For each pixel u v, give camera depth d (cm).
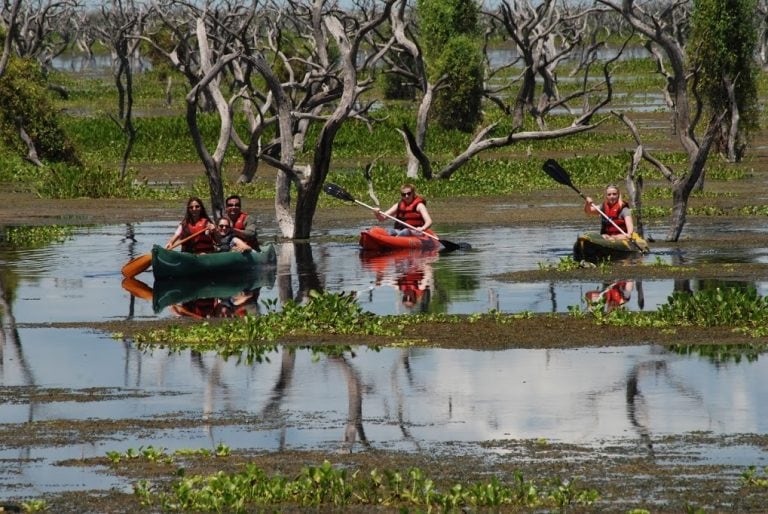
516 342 3891
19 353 3862
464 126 14062
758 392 3198
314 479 2403
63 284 5319
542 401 3150
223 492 2356
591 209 6088
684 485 2444
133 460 2681
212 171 6712
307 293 5016
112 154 12069
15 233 7144
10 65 11044
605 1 6681
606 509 2309
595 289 4916
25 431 2933
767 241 6309
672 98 13538
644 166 10550
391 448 2752
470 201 8588
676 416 2981
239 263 5584
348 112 6644
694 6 10969
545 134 8931
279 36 8962
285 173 6919
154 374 3534
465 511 2308
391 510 2327
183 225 5731
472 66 14000
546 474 2536
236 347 3897
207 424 2984
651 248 6109
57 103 19125
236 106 16488
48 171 10144
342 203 8519
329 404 3158
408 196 6469
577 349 3775
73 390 3353
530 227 7156
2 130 11006
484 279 5262
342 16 10000
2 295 5025
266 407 3141
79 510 2353
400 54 14488
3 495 2447
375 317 4300
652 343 3841
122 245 6606
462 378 3422
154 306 4753
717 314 4116
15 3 9769
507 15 13912
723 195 8669
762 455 2648
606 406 3089
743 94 11000
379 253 6209
